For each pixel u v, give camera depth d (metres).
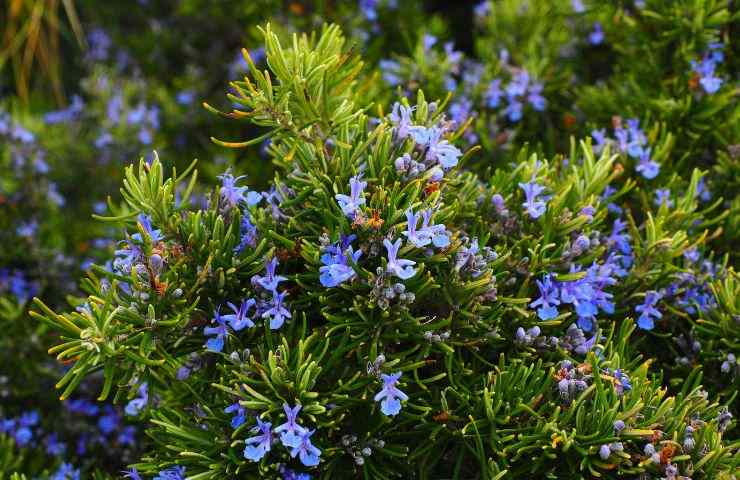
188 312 0.71
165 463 0.73
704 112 0.89
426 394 0.75
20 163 1.06
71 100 1.52
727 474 0.71
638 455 0.71
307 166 0.74
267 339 0.72
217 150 1.19
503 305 0.75
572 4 1.01
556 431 0.70
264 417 0.71
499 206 0.76
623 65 0.96
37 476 0.93
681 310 0.80
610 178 0.80
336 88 0.77
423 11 1.28
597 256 0.76
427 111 0.75
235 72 1.19
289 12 1.14
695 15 0.89
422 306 0.74
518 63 1.00
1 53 1.33
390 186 0.73
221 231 0.73
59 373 0.99
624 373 0.73
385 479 0.71
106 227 1.07
